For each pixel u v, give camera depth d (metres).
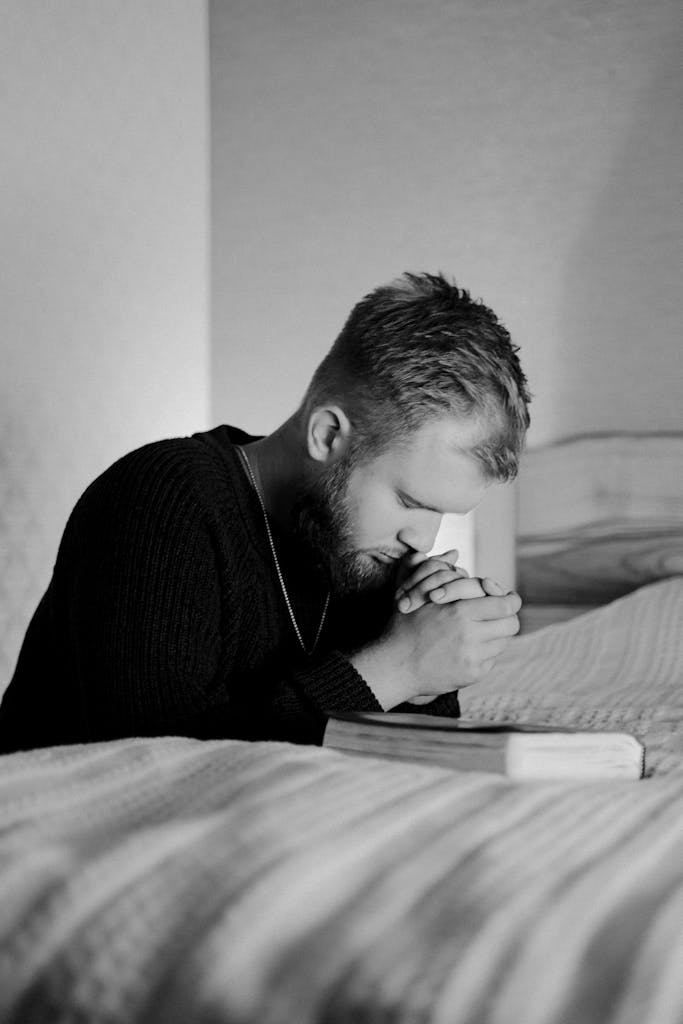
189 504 1.06
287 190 2.66
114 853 0.50
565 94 2.39
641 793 0.64
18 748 1.19
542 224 2.42
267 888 0.46
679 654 1.88
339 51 2.59
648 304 2.34
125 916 0.46
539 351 2.43
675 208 2.31
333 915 0.45
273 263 2.68
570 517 2.35
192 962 0.43
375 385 1.11
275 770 0.62
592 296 2.38
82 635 1.03
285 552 1.22
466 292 1.17
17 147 2.00
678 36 2.29
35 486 2.05
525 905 0.45
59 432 2.11
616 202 2.36
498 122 2.45
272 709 1.02
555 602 2.37
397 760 0.83
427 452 1.10
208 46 2.64
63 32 2.10
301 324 2.66
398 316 1.12
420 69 2.51
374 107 2.56
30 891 0.49
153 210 2.34
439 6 2.49
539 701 1.60
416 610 1.12
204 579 1.06
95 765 0.67
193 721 1.01
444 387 1.08
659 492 2.28
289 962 0.42
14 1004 0.46
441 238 2.51
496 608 1.11
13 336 2.00
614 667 1.86
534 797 0.60
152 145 2.33
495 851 0.51
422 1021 0.39
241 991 0.42
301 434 1.20
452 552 1.22
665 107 2.31
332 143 2.61
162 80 2.35
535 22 2.41
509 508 2.38
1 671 1.99
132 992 0.44
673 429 2.32
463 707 1.57
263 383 2.70
